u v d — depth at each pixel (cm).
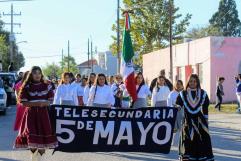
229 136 1695
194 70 3934
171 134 1131
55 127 1100
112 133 1123
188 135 980
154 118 1127
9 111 2950
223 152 1327
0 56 8394
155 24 6203
